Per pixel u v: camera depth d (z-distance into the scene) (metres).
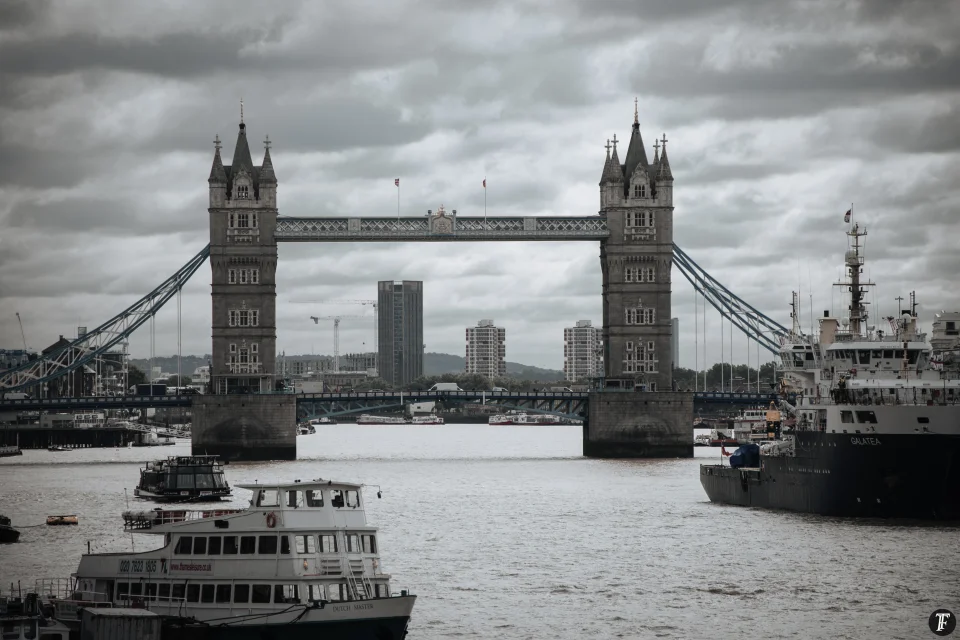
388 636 82.56
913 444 137.75
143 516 93.75
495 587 108.50
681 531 141.50
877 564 116.62
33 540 132.50
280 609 82.88
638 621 95.62
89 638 81.12
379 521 154.00
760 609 99.25
